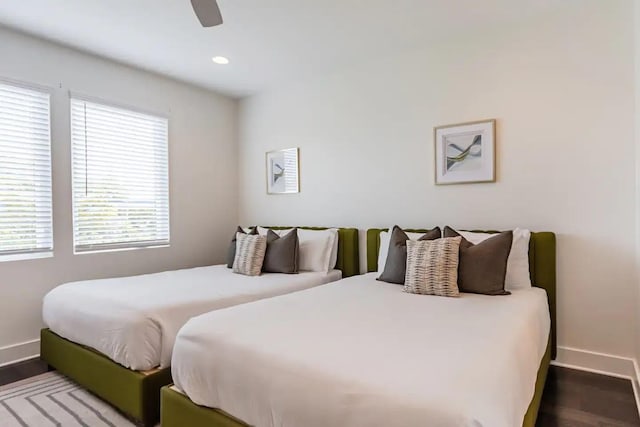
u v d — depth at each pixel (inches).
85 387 90.0
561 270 102.3
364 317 69.0
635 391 87.7
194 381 61.9
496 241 92.8
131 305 82.7
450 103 118.9
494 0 95.8
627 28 93.4
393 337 57.7
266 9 98.7
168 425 66.2
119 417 80.0
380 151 134.1
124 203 139.0
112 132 135.3
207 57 130.6
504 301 82.0
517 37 107.5
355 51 126.6
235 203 178.2
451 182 118.6
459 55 117.0
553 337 101.3
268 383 51.8
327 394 46.1
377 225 135.3
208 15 70.8
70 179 123.3
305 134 154.8
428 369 46.1
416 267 92.3
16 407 84.0
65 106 122.0
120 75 135.9
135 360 76.5
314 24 107.3
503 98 109.9
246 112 175.6
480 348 52.9
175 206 154.6
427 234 105.0
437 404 39.8
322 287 99.1
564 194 101.6
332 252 137.6
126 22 105.5
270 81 155.6
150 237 147.3
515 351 55.0
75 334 90.9
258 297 102.2
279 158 163.6
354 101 140.3
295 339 57.4
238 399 55.4
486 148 112.3
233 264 132.6
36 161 116.4
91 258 128.3
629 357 94.2
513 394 47.6
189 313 85.7
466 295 88.4
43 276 117.2
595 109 97.4
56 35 113.5
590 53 97.9
